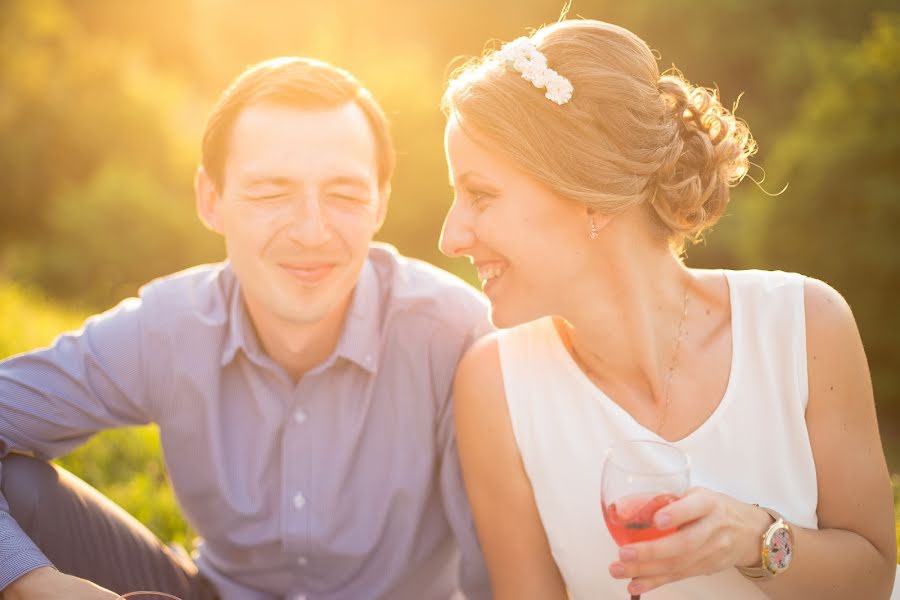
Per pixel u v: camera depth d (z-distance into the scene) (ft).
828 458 7.36
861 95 49.49
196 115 111.96
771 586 6.98
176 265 88.12
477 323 8.89
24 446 8.50
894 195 46.96
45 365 8.62
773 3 102.63
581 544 7.63
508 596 7.92
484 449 7.86
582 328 7.29
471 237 7.09
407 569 8.91
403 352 8.78
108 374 8.65
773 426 7.31
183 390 8.71
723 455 7.33
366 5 124.88
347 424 8.65
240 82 8.18
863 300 47.93
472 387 7.91
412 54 113.91
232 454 8.76
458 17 123.24
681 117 7.16
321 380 8.61
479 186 6.93
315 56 121.39
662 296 7.37
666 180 7.01
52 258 84.99
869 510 7.36
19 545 7.56
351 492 8.71
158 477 14.53
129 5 130.62
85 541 8.30
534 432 7.68
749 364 7.38
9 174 93.71
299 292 8.13
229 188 8.13
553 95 6.68
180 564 9.00
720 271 7.69
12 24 102.32
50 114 94.63
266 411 8.65
